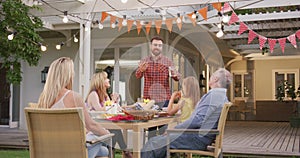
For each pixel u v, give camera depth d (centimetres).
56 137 232
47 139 235
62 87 243
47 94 242
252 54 1182
